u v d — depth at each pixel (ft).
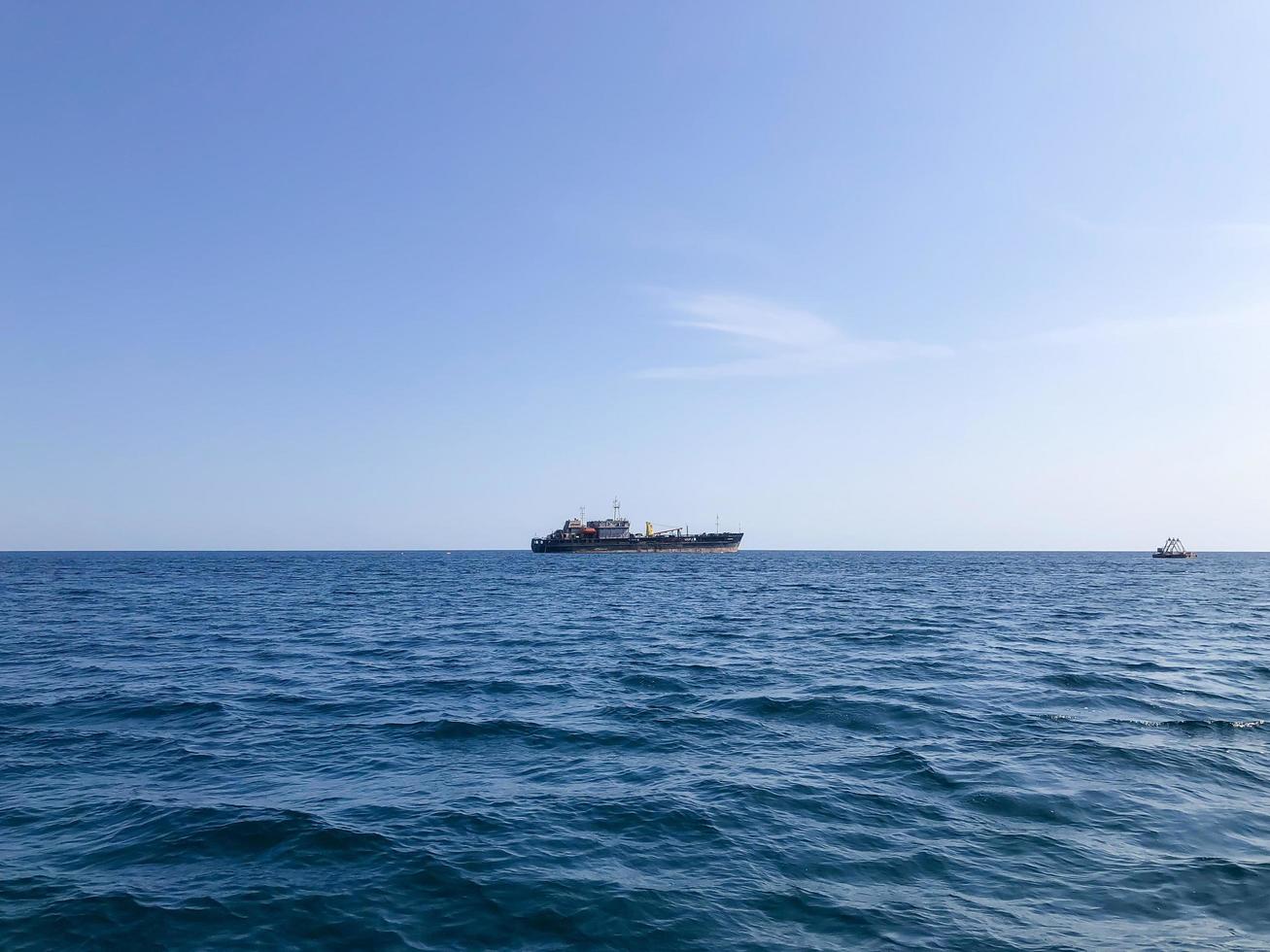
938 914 33.53
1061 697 78.79
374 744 62.13
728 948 30.96
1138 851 39.93
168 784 51.78
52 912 33.55
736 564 627.87
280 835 42.24
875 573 456.45
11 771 54.49
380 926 32.71
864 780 51.80
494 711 74.08
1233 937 31.32
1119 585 323.37
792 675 92.99
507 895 35.42
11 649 119.03
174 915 33.47
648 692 83.66
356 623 163.73
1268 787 49.88
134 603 214.69
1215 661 103.30
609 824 44.14
